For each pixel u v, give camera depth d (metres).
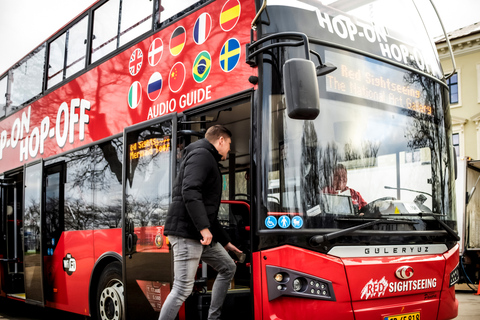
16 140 9.11
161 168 5.29
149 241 5.36
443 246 4.91
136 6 6.37
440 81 5.48
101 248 6.35
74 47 7.61
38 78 8.55
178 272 4.46
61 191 7.40
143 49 6.11
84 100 7.14
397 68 5.11
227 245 4.67
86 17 7.42
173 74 5.54
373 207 4.61
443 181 5.21
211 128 4.76
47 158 7.91
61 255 7.20
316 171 4.42
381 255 4.47
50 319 8.61
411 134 5.04
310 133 4.46
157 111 5.70
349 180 4.55
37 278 7.72
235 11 4.87
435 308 4.75
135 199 5.68
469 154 26.64
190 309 4.97
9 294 8.83
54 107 7.90
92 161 6.77
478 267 13.21
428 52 5.57
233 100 4.71
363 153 4.67
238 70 4.70
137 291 5.51
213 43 5.05
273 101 4.37
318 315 4.14
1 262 8.99
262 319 4.16
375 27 5.10
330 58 4.64
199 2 5.36
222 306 4.98
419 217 4.78
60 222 7.30
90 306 6.46
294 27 4.54
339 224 4.38
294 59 3.91
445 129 5.39
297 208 4.29
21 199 8.88
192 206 4.27
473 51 26.52
